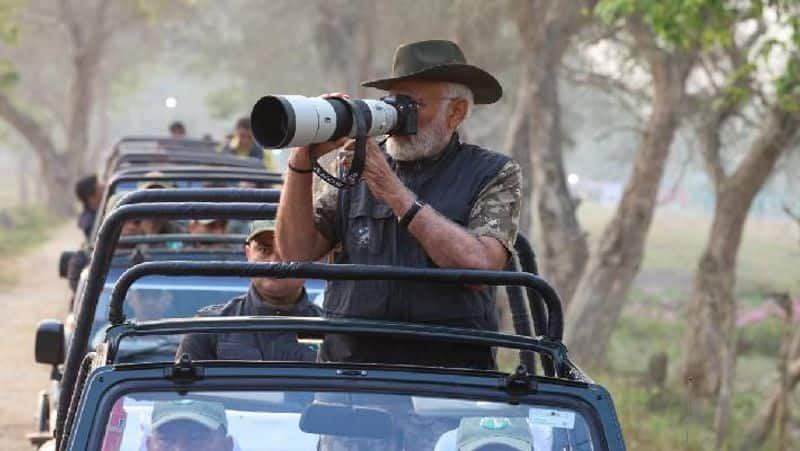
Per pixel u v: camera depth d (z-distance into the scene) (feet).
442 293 39.78
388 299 39.83
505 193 40.65
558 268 172.76
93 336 65.87
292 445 33.63
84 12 481.05
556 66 173.58
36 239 362.53
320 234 41.45
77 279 91.76
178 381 33.60
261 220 50.78
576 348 168.25
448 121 40.78
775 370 234.38
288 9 403.13
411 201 38.37
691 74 187.11
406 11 313.12
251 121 34.63
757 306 299.99
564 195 173.17
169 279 68.03
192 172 87.76
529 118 178.19
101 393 33.27
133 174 89.10
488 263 39.32
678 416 136.46
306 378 34.06
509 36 242.37
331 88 365.20
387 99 38.78
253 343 48.42
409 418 33.91
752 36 160.56
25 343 153.48
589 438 33.65
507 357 140.26
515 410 33.99
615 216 169.99
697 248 496.23
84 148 474.08
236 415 33.60
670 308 325.62
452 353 39.99
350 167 37.81
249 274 36.50
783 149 161.68
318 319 36.40
